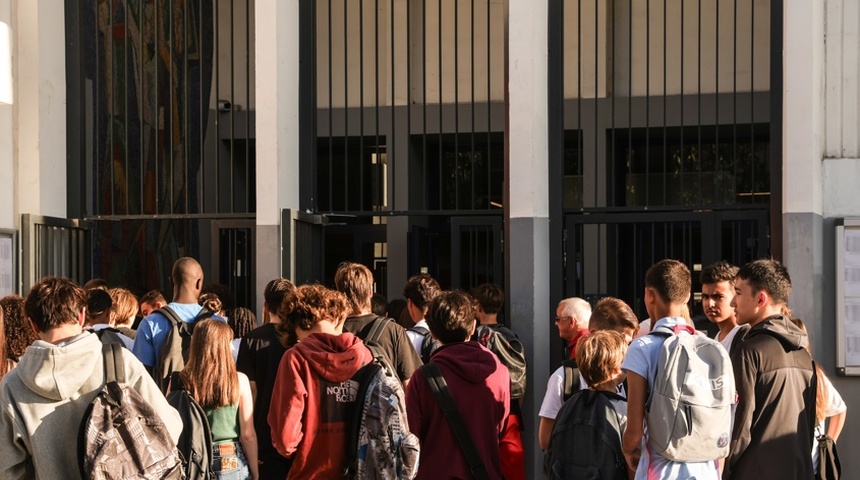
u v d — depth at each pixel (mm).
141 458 3549
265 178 7082
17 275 7285
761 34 9141
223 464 4395
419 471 4277
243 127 10008
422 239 10203
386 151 10000
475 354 4398
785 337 4383
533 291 6809
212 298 6039
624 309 4840
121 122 8703
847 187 6754
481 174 10195
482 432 4297
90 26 8141
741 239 7137
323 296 4344
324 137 10031
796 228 6488
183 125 9484
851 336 6645
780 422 4332
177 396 4309
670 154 9922
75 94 7922
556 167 7219
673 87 9398
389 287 9984
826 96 6824
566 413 4160
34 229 7340
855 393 6676
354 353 4145
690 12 9344
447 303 4445
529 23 6844
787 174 6535
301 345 4152
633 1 9516
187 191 8875
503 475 4621
